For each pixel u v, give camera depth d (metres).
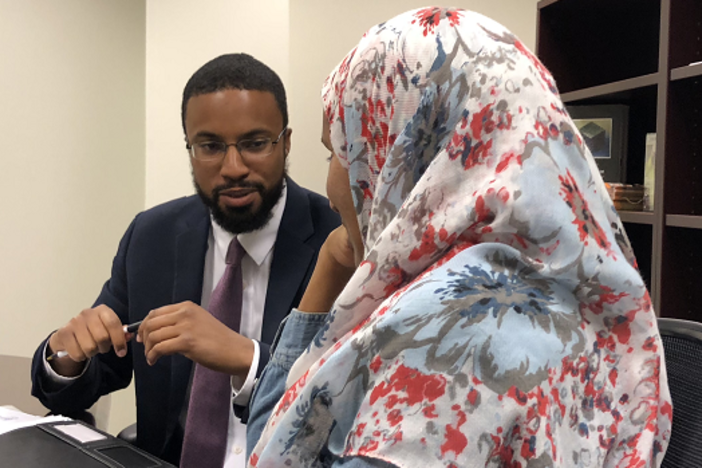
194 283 1.11
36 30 1.86
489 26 0.52
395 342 0.42
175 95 1.92
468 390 0.40
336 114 0.60
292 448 0.50
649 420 0.48
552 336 0.44
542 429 0.40
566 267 0.46
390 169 0.53
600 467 0.45
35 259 1.90
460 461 0.39
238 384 0.93
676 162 1.25
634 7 1.57
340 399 0.46
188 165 1.91
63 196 1.96
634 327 0.50
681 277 1.27
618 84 1.36
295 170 2.00
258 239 1.07
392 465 0.39
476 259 0.45
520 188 0.45
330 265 0.73
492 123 0.48
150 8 1.91
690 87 1.25
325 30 2.00
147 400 1.08
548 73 0.55
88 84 2.00
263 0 1.90
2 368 1.18
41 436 0.81
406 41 0.53
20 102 1.83
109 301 1.18
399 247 0.49
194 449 0.97
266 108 1.03
